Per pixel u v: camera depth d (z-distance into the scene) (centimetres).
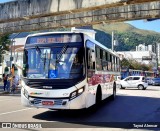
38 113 1147
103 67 1404
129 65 7931
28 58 1032
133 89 3250
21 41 6750
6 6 1725
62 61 988
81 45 1001
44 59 1005
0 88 3042
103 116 1105
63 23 2045
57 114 1124
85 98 991
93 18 1900
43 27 2158
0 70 5344
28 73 1013
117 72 1988
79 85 966
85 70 998
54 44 1015
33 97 987
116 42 5500
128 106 1459
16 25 2308
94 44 1177
